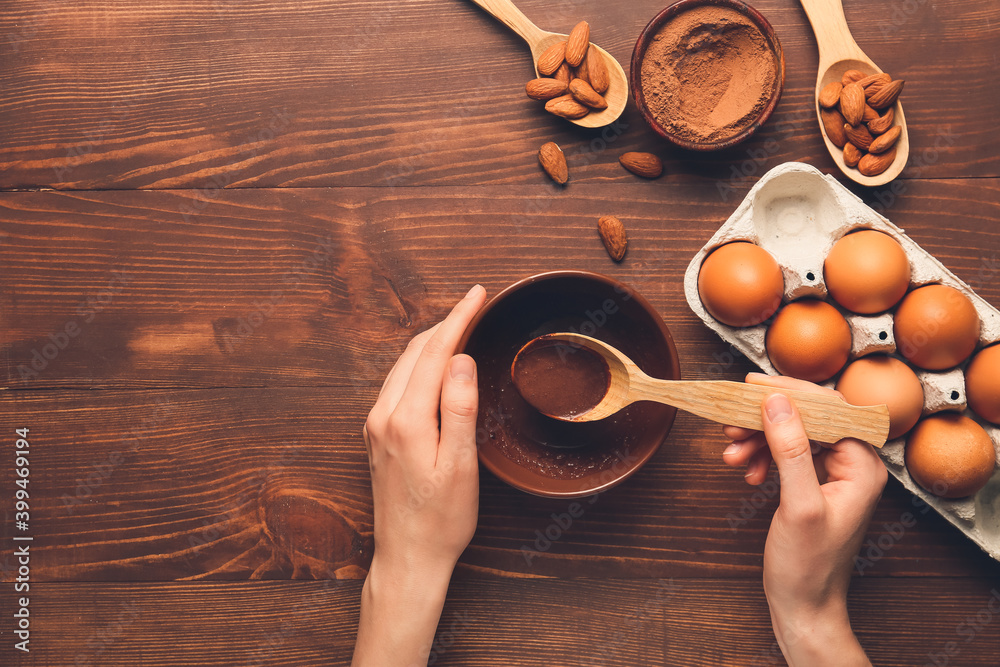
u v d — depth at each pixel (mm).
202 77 693
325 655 690
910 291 633
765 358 645
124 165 695
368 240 689
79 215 696
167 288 695
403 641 624
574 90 662
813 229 663
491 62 687
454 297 688
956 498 629
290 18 690
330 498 690
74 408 696
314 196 690
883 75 652
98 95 695
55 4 696
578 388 645
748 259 618
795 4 679
